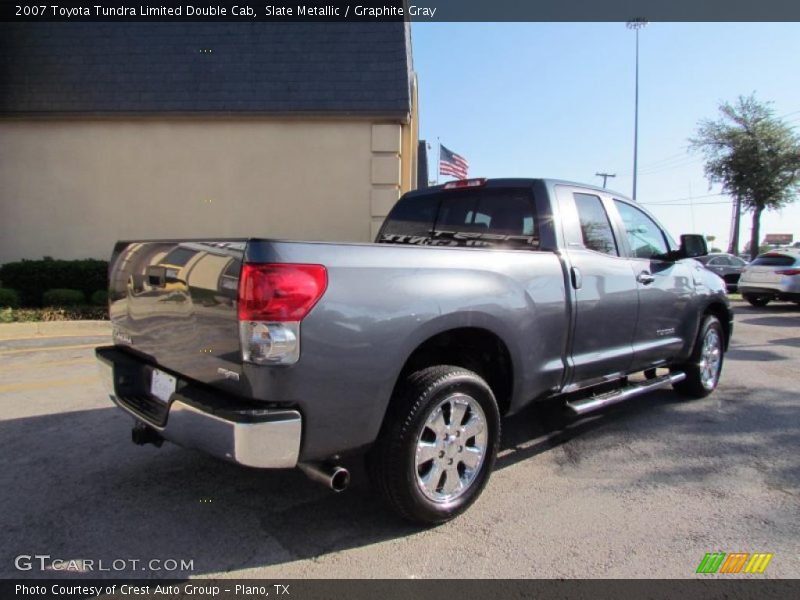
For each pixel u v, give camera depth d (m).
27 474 3.57
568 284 3.70
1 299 9.30
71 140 10.88
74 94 10.58
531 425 4.68
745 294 15.48
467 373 3.02
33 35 10.94
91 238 11.03
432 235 4.47
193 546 2.78
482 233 4.14
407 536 2.90
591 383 4.05
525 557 2.71
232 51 10.94
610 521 3.07
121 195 10.97
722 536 2.92
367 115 10.48
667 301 4.71
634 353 4.37
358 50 10.90
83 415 4.68
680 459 3.96
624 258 4.34
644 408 5.19
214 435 2.45
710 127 27.56
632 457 3.99
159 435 3.01
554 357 3.64
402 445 2.75
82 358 6.81
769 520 3.09
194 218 10.99
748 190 26.62
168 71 10.77
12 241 11.02
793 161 25.66
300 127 10.79
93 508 3.14
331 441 2.55
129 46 10.96
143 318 3.09
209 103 10.52
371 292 2.61
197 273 2.65
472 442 3.12
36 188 10.94
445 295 2.89
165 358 2.93
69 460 3.78
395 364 2.68
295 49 10.95
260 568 2.61
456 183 4.37
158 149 10.90
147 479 3.51
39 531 2.90
